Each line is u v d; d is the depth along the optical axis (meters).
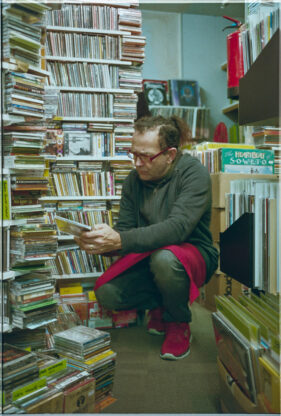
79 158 1.99
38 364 1.03
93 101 2.02
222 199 1.83
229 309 1.08
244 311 1.05
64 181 2.00
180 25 4.19
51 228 1.11
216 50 4.28
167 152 1.53
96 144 2.04
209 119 4.27
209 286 1.96
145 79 4.04
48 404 0.94
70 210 2.01
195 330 1.67
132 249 1.42
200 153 2.29
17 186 1.06
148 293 1.65
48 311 1.10
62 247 1.94
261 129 1.62
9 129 1.06
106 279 1.59
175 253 1.42
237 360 0.97
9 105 1.00
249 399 0.93
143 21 4.12
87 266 1.96
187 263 1.44
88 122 2.04
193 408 1.06
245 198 1.51
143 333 1.67
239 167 1.96
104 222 2.04
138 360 1.38
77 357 1.12
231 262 1.26
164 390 1.16
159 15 4.14
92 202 2.04
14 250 1.06
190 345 1.50
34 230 1.06
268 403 0.88
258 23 1.31
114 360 1.16
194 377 1.25
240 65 1.47
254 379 0.91
